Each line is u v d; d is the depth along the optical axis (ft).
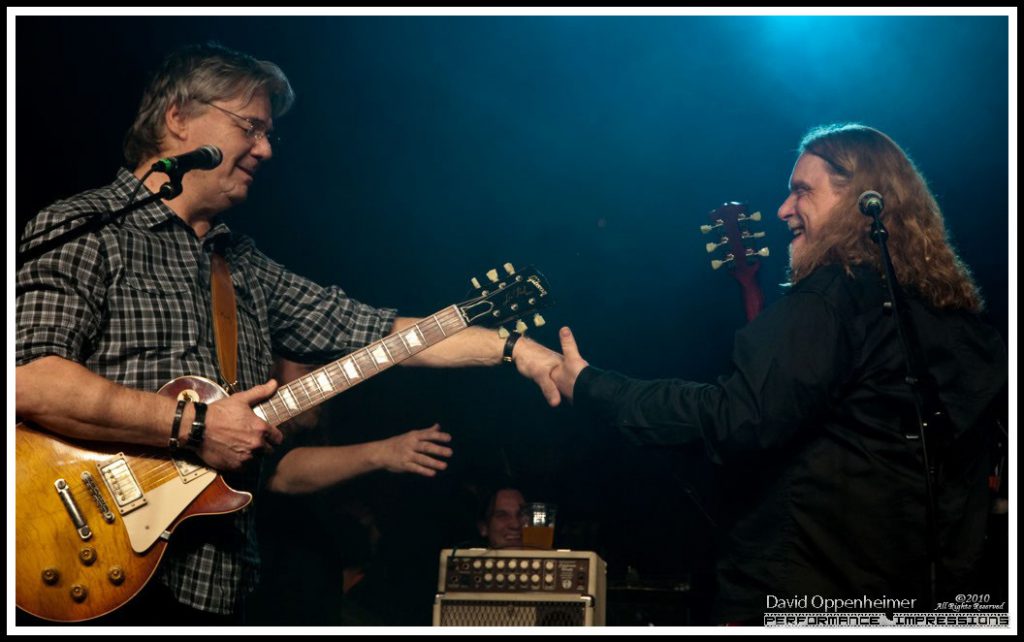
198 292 9.83
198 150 9.57
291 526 12.65
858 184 8.77
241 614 9.75
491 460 15.34
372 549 14.02
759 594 8.21
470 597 9.03
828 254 8.66
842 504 8.09
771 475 8.38
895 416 8.16
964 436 8.20
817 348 8.09
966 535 8.15
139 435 8.81
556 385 10.12
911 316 8.37
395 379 16.53
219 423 8.92
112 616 8.95
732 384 8.33
